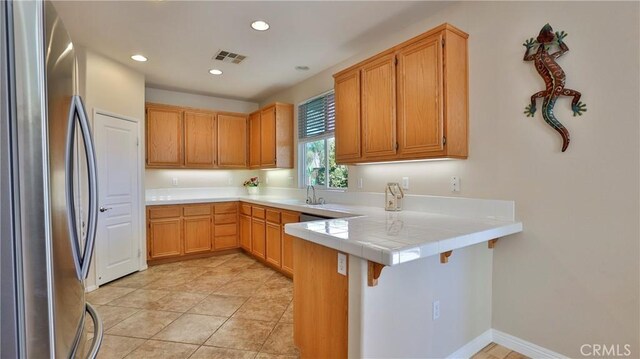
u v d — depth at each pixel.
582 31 1.79
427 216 2.38
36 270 0.78
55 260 0.87
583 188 1.80
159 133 4.44
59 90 0.95
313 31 2.88
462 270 2.02
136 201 3.83
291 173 4.61
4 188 0.73
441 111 2.19
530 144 2.02
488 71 2.22
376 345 1.54
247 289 3.24
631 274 1.65
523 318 2.08
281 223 3.67
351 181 3.45
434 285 1.84
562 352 1.90
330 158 3.91
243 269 3.94
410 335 1.70
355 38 3.02
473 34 2.30
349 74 2.90
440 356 1.88
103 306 2.82
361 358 1.49
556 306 1.93
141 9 2.49
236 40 3.06
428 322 1.80
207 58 3.50
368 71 2.71
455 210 2.42
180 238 4.29
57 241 0.89
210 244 4.52
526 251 2.06
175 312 2.69
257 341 2.23
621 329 1.68
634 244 1.63
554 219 1.92
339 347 1.66
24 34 0.76
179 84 4.45
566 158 1.87
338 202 3.62
